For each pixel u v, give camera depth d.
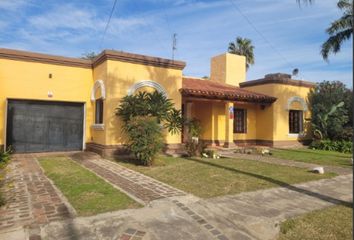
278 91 18.20
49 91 13.16
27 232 4.24
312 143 18.12
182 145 13.77
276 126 18.05
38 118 13.17
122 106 11.55
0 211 5.12
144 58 12.77
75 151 13.91
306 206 5.77
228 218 5.01
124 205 5.48
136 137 9.96
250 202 5.91
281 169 9.70
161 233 4.39
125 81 12.38
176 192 6.50
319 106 18.61
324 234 4.47
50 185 7.06
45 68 13.08
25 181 7.51
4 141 12.20
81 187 6.83
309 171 9.47
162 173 8.73
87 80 14.12
